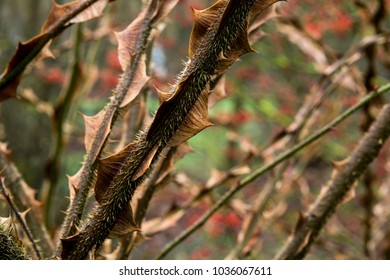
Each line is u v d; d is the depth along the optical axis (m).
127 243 0.49
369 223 0.95
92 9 0.45
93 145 0.40
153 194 0.49
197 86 0.35
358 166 0.50
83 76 0.87
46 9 2.03
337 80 0.70
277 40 1.42
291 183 0.86
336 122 0.52
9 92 0.45
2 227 0.37
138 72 0.41
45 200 0.76
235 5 0.35
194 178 2.34
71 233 0.39
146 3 0.45
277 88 1.72
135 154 0.36
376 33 0.86
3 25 2.05
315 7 1.26
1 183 0.42
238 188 0.54
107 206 0.37
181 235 0.54
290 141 0.66
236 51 0.35
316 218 0.50
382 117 0.50
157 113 0.35
